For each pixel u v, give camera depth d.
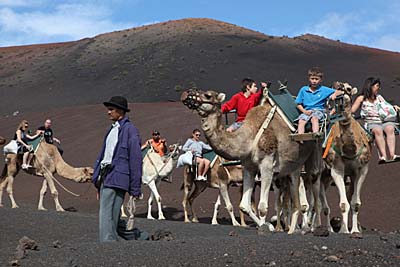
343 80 72.75
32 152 18.20
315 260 7.50
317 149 11.62
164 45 87.62
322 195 13.63
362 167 11.57
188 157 17.20
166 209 21.38
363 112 12.06
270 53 84.31
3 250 9.52
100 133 38.72
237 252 8.00
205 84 68.81
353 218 11.62
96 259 8.05
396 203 19.17
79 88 70.81
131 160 9.83
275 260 7.55
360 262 7.39
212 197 23.30
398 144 25.80
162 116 39.56
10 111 63.25
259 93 11.27
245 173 10.90
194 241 9.00
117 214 9.82
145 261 7.82
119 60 82.25
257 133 10.60
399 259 7.47
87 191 26.73
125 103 10.09
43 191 18.44
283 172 11.00
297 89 67.06
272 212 19.48
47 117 45.94
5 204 20.58
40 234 11.78
